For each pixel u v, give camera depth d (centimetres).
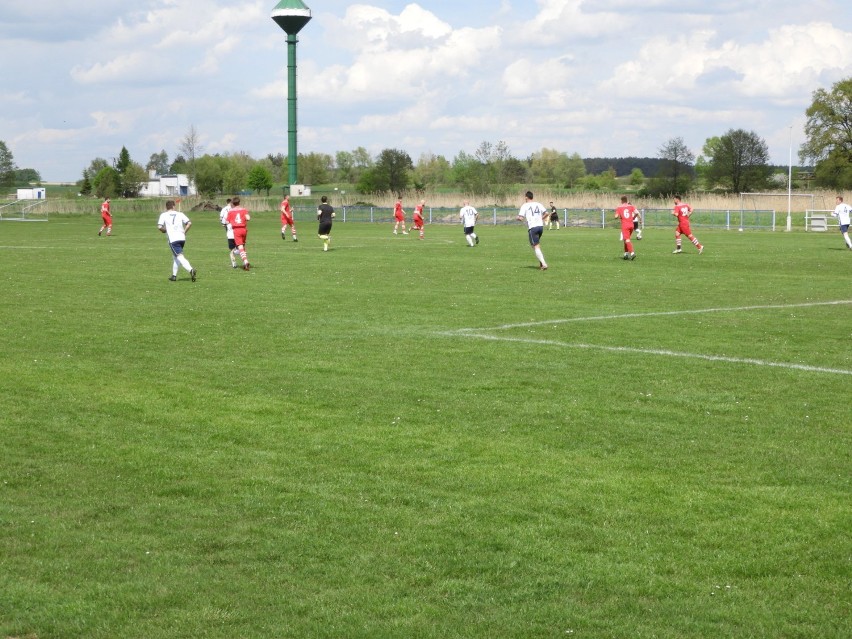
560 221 6900
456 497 780
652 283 2469
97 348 1495
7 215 8269
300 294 2227
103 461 888
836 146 9781
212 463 880
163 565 645
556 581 617
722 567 639
